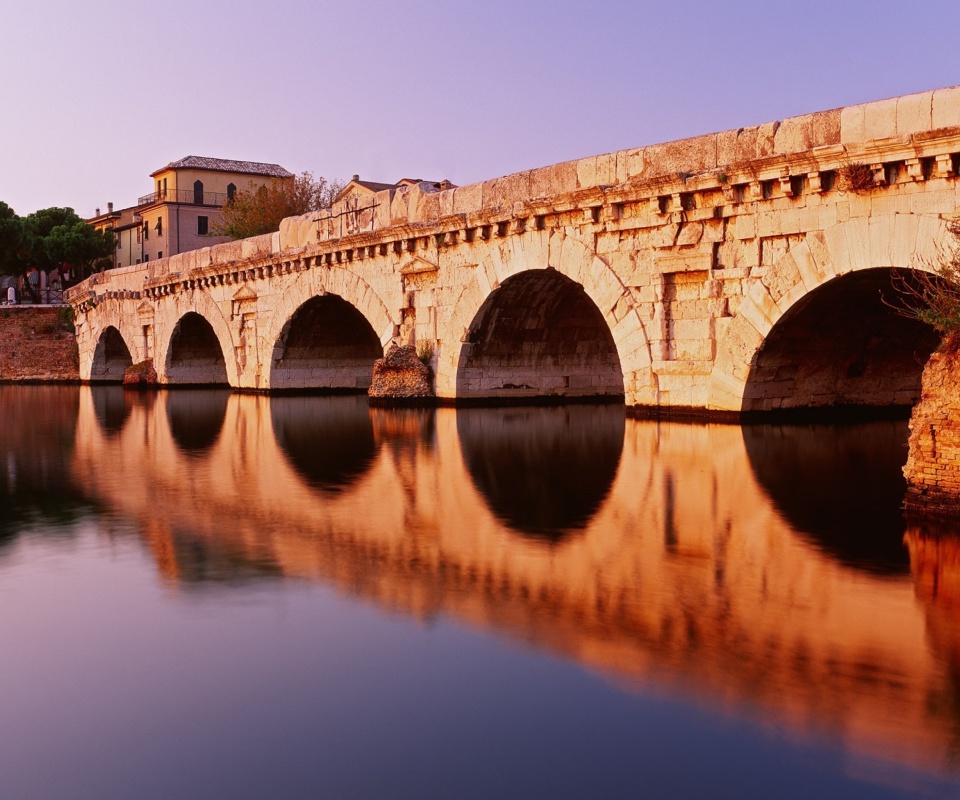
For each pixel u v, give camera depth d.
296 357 38.72
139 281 50.75
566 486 14.91
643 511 12.80
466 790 5.50
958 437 11.59
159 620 8.40
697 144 20.94
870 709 6.33
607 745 5.94
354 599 8.91
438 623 8.17
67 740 6.19
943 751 5.75
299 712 6.49
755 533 11.31
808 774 5.54
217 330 42.22
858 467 15.80
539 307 28.31
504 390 29.84
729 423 20.75
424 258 29.28
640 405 22.73
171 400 39.56
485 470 16.73
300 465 17.97
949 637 7.57
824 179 18.19
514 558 10.34
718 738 5.98
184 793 5.54
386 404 30.47
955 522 11.65
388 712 6.47
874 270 17.80
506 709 6.46
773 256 19.58
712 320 20.86
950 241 16.19
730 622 8.02
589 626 8.00
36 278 97.75
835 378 21.89
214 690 6.87
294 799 5.45
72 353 65.12
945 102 16.34
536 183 25.17
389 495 14.44
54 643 7.87
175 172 82.25
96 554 10.88
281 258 36.28
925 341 22.02
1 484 16.22
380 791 5.52
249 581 9.59
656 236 21.91
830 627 7.84
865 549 10.38
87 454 20.48
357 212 32.50
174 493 14.99
